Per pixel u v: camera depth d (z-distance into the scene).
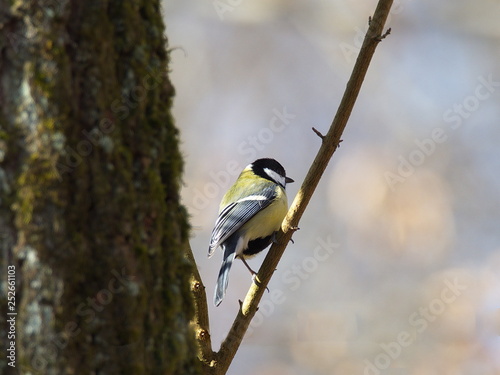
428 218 12.62
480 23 14.38
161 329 3.75
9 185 3.37
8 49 3.39
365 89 14.26
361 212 12.74
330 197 13.04
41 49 3.40
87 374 3.42
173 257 3.90
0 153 3.36
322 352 12.31
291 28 14.42
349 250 12.81
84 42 3.52
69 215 3.43
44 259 3.36
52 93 3.40
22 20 3.40
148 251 3.72
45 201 3.37
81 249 3.45
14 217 3.36
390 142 13.83
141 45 3.78
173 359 3.76
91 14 3.55
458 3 14.48
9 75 3.39
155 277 3.75
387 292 12.44
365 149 13.57
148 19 3.87
